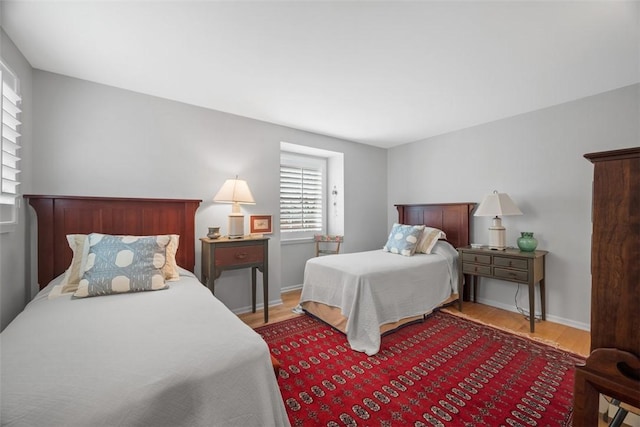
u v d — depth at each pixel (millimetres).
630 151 857
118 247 1688
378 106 2787
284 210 3926
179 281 1885
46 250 1935
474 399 1584
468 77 2195
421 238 3320
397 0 1391
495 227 2939
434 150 3857
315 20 1541
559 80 2248
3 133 1552
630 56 1890
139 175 2420
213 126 2842
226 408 864
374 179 4414
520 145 3008
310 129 3541
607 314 905
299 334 2475
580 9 1442
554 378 1781
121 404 721
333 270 2625
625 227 878
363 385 1716
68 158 2117
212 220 2826
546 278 2791
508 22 1549
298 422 1413
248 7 1438
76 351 912
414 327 2605
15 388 728
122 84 2289
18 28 1573
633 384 824
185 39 1705
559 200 2725
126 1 1381
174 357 891
